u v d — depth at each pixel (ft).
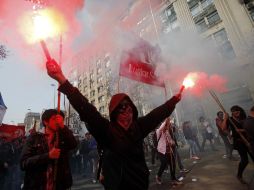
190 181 18.03
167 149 18.65
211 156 28.30
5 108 23.13
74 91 4.87
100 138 5.16
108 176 5.13
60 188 7.89
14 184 23.38
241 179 15.34
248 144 13.42
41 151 7.88
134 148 5.22
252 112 13.01
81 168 30.78
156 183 19.04
